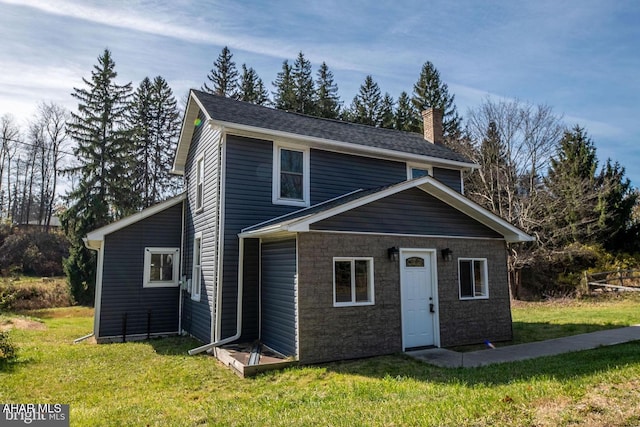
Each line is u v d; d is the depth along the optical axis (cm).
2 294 1583
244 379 718
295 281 820
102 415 528
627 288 2064
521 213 2281
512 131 2389
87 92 2953
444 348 938
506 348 920
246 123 1034
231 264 1008
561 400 457
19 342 1134
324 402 539
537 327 1230
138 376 752
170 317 1295
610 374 566
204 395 631
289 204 1106
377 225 909
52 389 670
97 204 2662
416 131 3484
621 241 2480
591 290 2206
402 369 741
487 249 1062
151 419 508
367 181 1249
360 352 843
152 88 3491
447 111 3531
